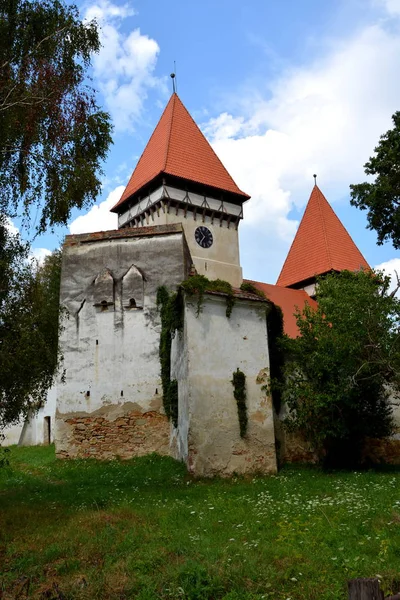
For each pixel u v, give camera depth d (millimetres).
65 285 22281
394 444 21281
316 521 8633
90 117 15250
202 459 14773
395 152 23969
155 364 20750
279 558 6914
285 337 19031
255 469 15344
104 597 6121
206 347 15648
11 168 14422
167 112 41188
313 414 17641
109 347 21234
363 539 7535
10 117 13711
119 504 11031
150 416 20188
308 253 43125
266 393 16219
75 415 20703
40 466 19484
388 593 5621
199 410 15047
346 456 18500
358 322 17797
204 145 40156
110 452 20016
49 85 14422
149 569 6727
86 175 14609
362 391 18156
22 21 14883
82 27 15672
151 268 21984
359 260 42906
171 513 9711
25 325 11711
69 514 10242
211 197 38219
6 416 11523
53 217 14500
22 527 9344
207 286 16094
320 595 5805
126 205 40531
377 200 24219
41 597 6117
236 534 8133
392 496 10844
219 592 6023
